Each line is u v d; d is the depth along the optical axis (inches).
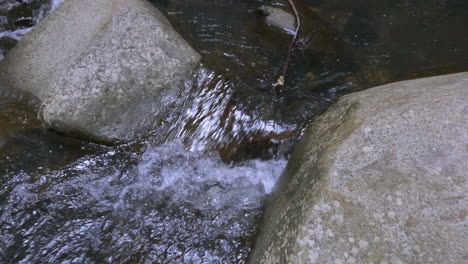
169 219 115.7
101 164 129.0
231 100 142.4
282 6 214.7
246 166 134.4
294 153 109.9
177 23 184.4
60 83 132.3
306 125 138.9
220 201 122.3
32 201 116.7
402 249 70.9
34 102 138.3
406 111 90.1
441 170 79.4
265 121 139.1
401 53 184.1
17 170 123.0
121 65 136.6
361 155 84.4
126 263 102.8
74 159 128.6
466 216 72.5
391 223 74.1
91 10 149.7
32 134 131.6
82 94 131.0
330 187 80.6
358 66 174.4
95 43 138.2
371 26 203.3
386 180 79.7
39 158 126.7
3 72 149.8
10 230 109.0
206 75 145.9
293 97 151.8
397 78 167.5
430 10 218.1
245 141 136.3
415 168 80.5
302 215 80.0
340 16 211.2
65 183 122.6
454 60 179.3
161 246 107.6
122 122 133.9
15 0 206.1
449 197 75.3
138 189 124.4
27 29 199.2
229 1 215.2
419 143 84.2
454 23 206.7
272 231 89.1
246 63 164.7
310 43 186.4
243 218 116.1
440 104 90.4
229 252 106.0
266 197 123.1
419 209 74.7
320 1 225.5
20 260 102.0
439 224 72.4
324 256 73.5
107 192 122.3
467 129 84.7
